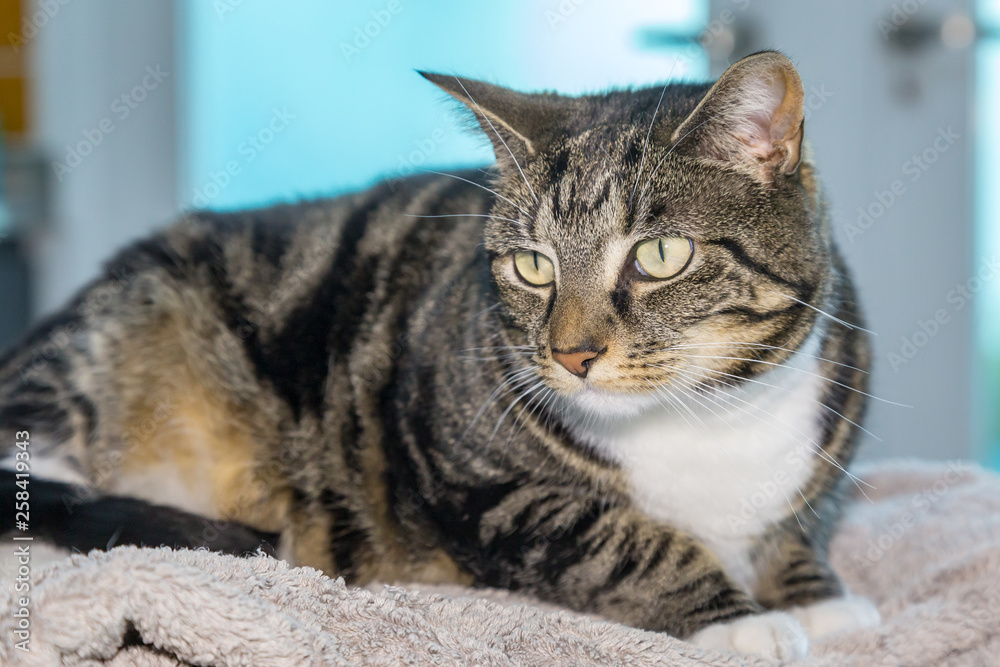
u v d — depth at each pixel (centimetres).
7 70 328
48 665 93
